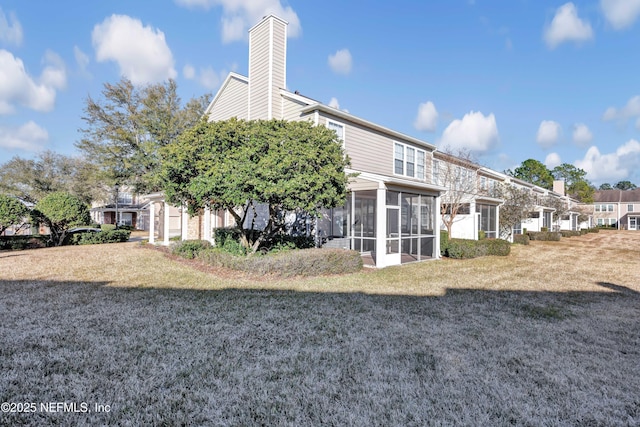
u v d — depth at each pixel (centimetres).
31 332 424
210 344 393
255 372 326
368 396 286
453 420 255
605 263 1166
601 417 261
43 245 1520
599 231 3984
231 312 519
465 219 1616
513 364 352
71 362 343
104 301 577
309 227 1162
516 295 668
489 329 459
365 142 1402
